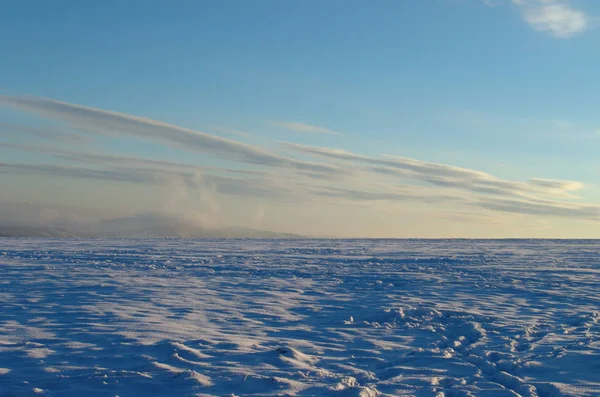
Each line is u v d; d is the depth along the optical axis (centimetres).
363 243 5716
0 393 539
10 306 1091
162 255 2866
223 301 1231
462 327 964
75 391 552
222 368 649
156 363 647
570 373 663
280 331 904
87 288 1405
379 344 821
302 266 2259
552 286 1567
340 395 555
